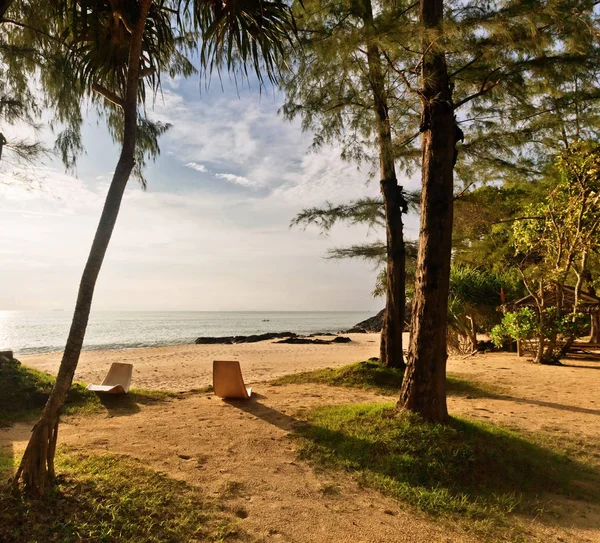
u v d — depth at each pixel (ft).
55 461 13.30
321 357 58.39
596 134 37.37
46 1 17.67
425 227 19.43
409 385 19.10
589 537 11.62
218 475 13.89
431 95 19.79
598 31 16.37
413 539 11.00
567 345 41.60
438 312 18.90
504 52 18.49
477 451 16.16
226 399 25.45
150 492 11.91
